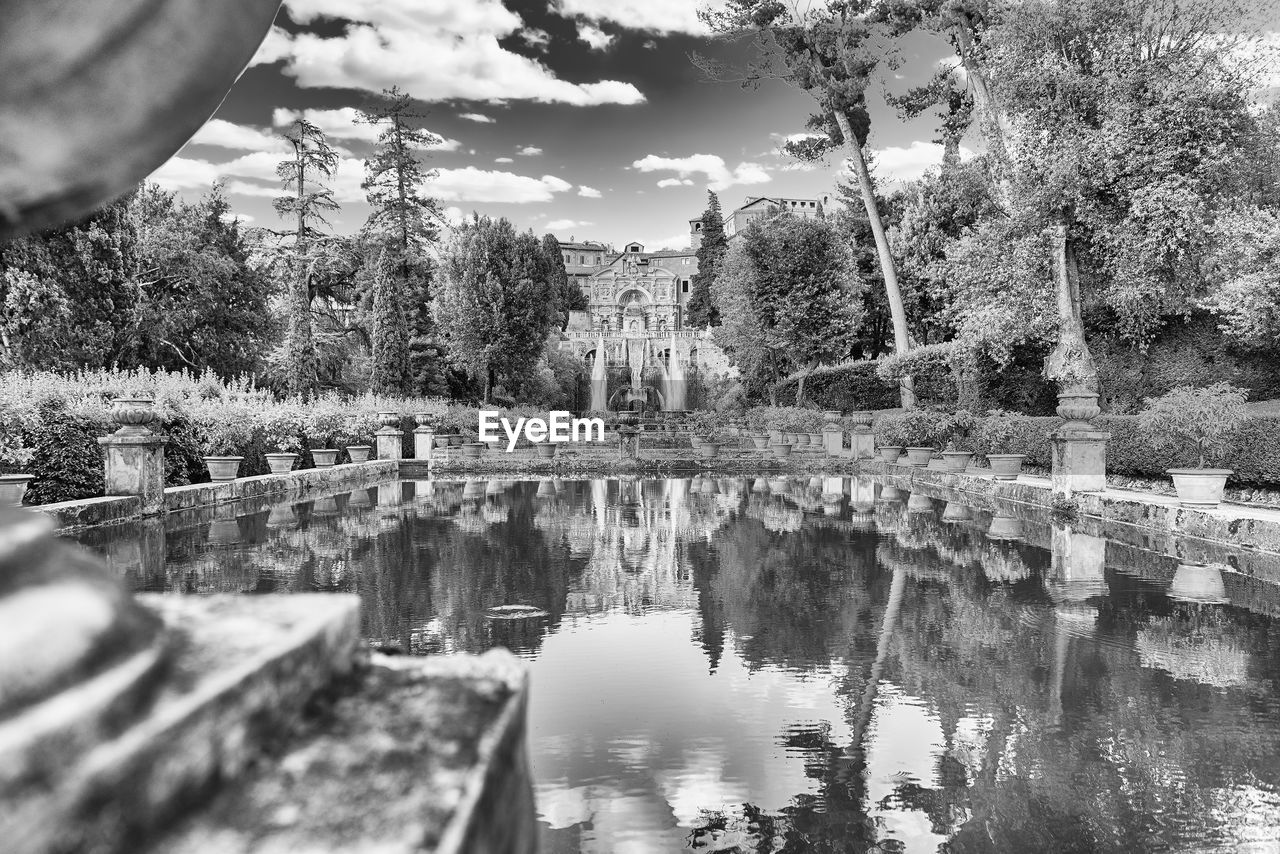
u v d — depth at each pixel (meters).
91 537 7.11
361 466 15.05
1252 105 12.36
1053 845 1.92
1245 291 12.34
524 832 0.83
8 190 0.73
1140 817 2.07
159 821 0.51
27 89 0.65
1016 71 13.14
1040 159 12.73
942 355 19.36
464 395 31.88
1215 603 4.74
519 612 4.43
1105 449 10.24
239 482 10.45
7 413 7.50
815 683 3.24
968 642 3.86
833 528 8.43
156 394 10.59
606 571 5.77
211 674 0.60
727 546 7.09
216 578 5.22
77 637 0.50
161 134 0.75
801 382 27.12
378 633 3.96
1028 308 13.76
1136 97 12.28
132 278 17.12
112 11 0.63
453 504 11.04
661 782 2.31
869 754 2.51
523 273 29.31
